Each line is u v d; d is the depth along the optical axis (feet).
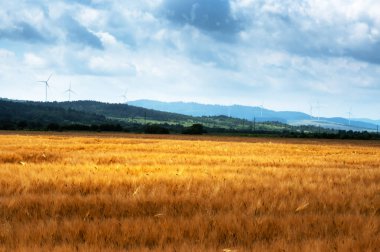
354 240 23.91
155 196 35.60
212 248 22.79
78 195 35.19
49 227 25.76
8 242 23.32
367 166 83.15
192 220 28.12
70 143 159.43
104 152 106.42
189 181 44.50
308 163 85.61
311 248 22.44
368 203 36.09
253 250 22.36
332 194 39.50
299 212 32.60
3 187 40.60
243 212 31.76
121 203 33.45
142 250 22.03
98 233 24.98
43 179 44.24
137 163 75.41
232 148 152.87
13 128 525.75
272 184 44.98
